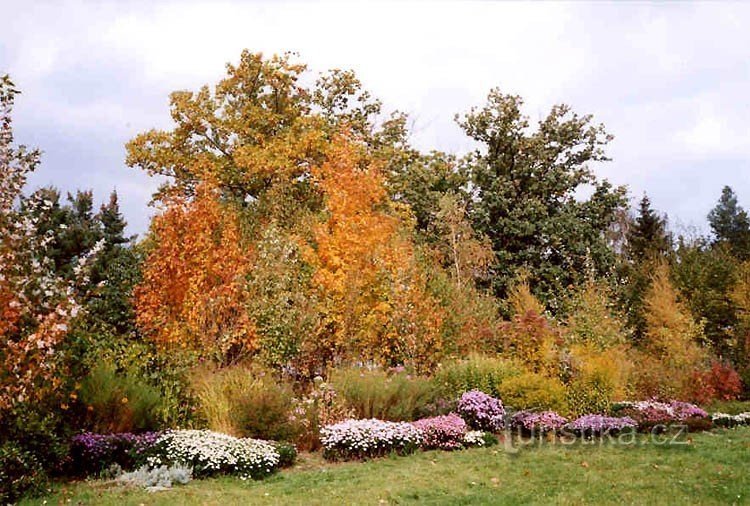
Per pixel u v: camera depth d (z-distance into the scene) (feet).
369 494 28.40
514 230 103.40
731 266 97.04
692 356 75.15
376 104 102.37
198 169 83.20
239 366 49.93
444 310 63.00
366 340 59.21
